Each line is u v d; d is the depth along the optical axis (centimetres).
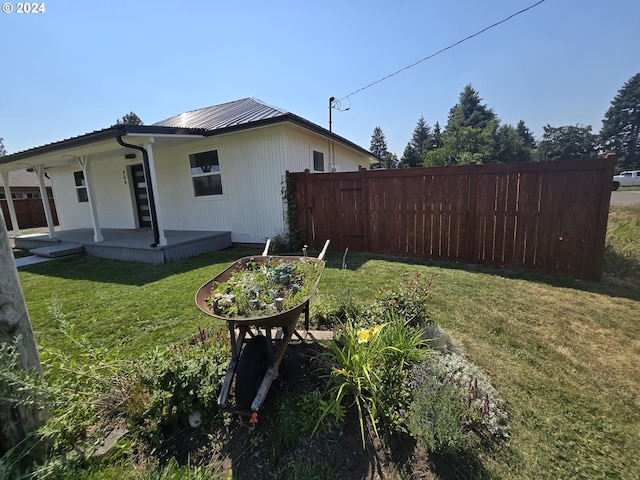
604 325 296
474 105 4825
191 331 304
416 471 150
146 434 177
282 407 191
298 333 263
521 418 180
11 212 973
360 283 423
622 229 572
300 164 762
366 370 187
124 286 470
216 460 163
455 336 276
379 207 592
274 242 689
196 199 817
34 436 150
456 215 521
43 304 404
